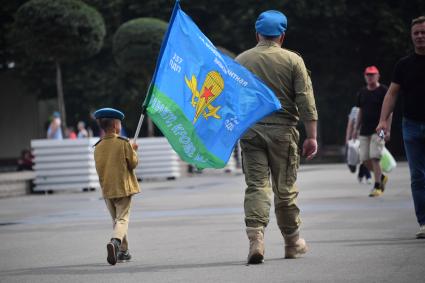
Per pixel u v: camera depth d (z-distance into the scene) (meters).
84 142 31.25
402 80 14.02
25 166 41.72
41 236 16.67
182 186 31.84
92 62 53.12
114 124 12.93
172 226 17.41
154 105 11.99
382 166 24.19
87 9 33.91
